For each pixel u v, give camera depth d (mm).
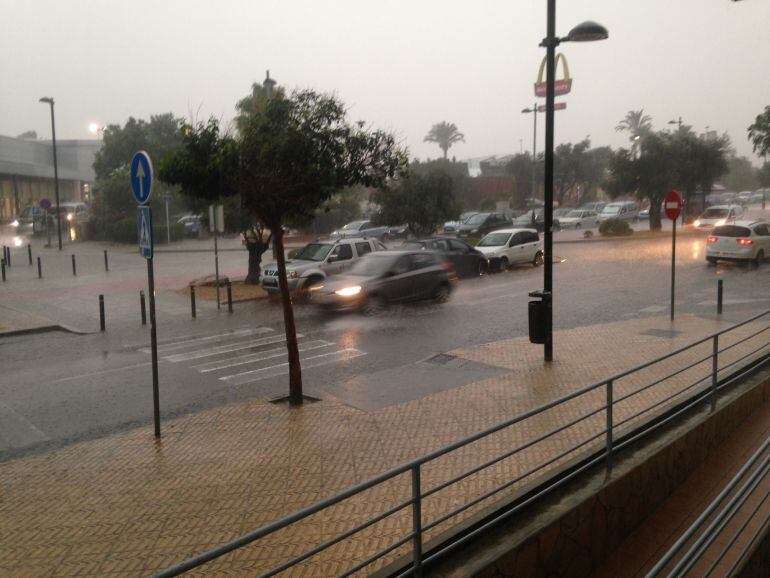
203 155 8742
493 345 12664
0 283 24672
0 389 10875
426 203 31250
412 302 18250
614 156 42469
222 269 28797
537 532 5254
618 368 10445
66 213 52062
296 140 8609
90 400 10109
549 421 7938
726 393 8820
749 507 6645
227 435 8102
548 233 10953
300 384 9344
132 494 6461
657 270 23781
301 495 6258
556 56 13133
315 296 16875
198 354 12992
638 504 6516
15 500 6453
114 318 17297
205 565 5016
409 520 5602
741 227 23734
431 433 7816
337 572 4859
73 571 5070
